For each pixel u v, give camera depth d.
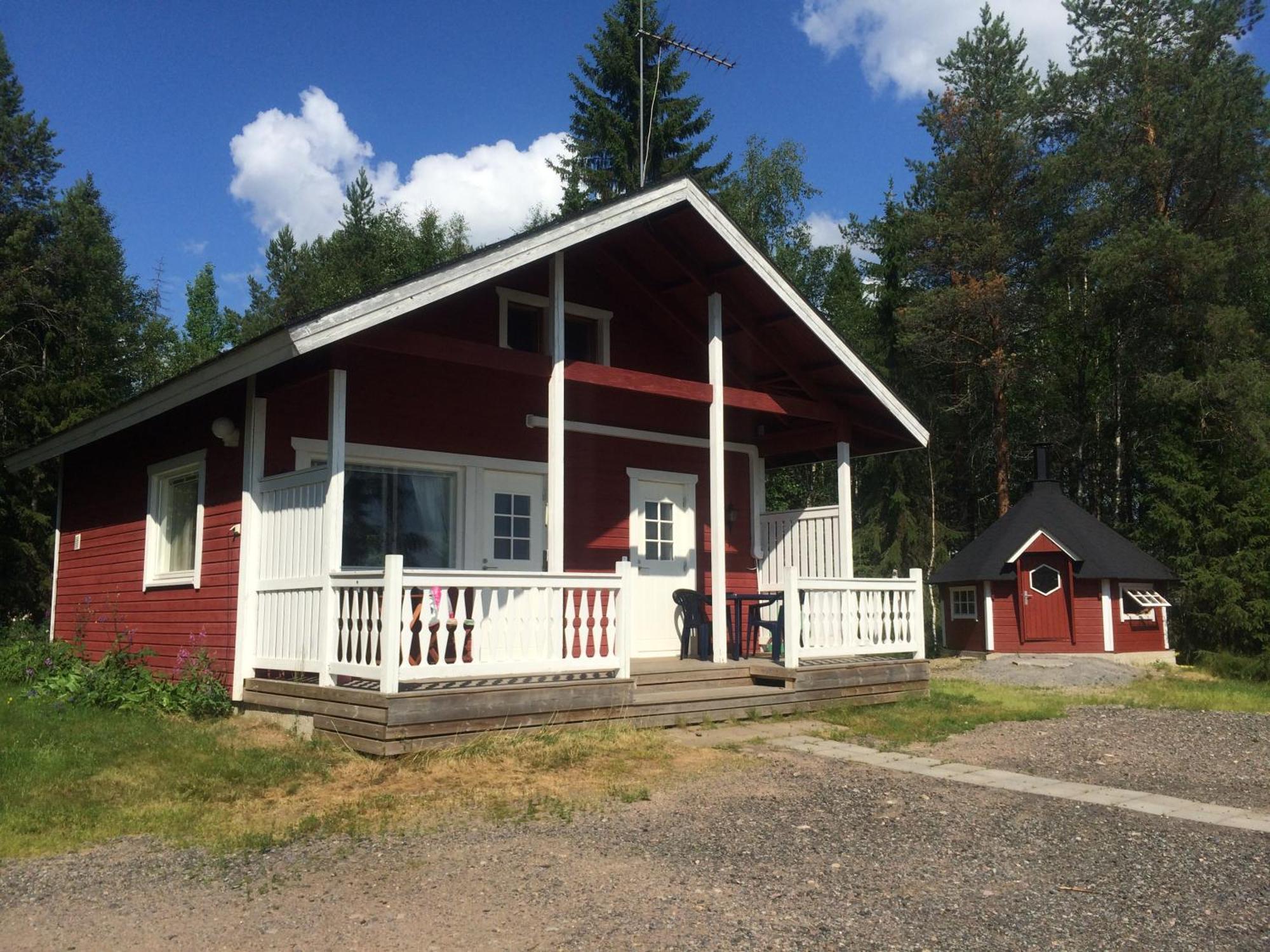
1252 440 22.02
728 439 13.48
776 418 13.25
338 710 7.80
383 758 7.27
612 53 32.34
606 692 8.62
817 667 10.33
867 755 8.14
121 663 10.81
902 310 27.62
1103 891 4.77
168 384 9.77
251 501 9.22
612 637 8.91
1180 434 23.42
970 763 7.97
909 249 28.97
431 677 7.58
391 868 5.07
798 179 33.09
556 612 8.40
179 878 4.98
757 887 4.79
